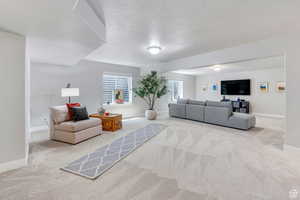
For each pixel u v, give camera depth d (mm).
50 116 3311
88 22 1838
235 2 1831
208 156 2449
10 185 1686
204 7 1932
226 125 4480
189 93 9047
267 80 6676
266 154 2520
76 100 4875
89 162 2230
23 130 2129
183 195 1528
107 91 5723
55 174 1908
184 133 3818
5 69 1978
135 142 3123
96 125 3594
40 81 4188
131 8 1939
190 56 4539
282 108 6293
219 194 1542
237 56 3514
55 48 2820
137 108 6523
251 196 1510
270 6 1919
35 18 1687
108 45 3490
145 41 3215
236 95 7691
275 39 2920
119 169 2039
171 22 2348
